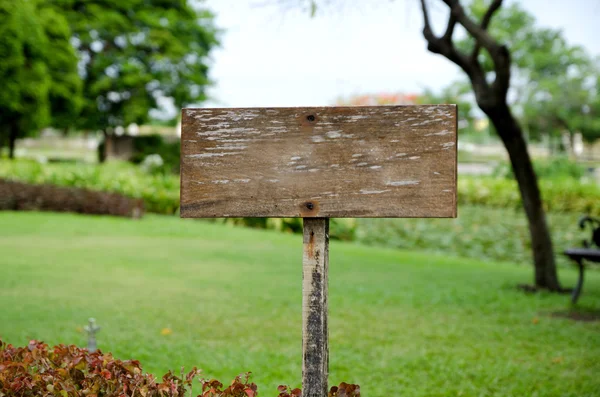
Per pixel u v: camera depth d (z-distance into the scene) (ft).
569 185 61.00
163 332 17.89
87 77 101.50
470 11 106.63
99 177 54.08
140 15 97.66
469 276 29.43
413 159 7.48
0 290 22.66
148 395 8.36
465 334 18.45
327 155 7.63
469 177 73.51
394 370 14.99
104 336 17.21
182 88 102.32
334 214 7.63
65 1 95.45
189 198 7.85
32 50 78.13
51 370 9.01
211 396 8.25
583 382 14.19
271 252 34.63
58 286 23.80
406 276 28.86
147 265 29.25
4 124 86.48
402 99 77.25
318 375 7.68
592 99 114.52
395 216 7.54
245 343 17.13
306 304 7.76
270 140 7.73
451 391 13.58
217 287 24.80
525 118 116.88
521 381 14.24
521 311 21.75
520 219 53.06
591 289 27.07
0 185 44.93
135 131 120.37
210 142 7.81
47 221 41.47
